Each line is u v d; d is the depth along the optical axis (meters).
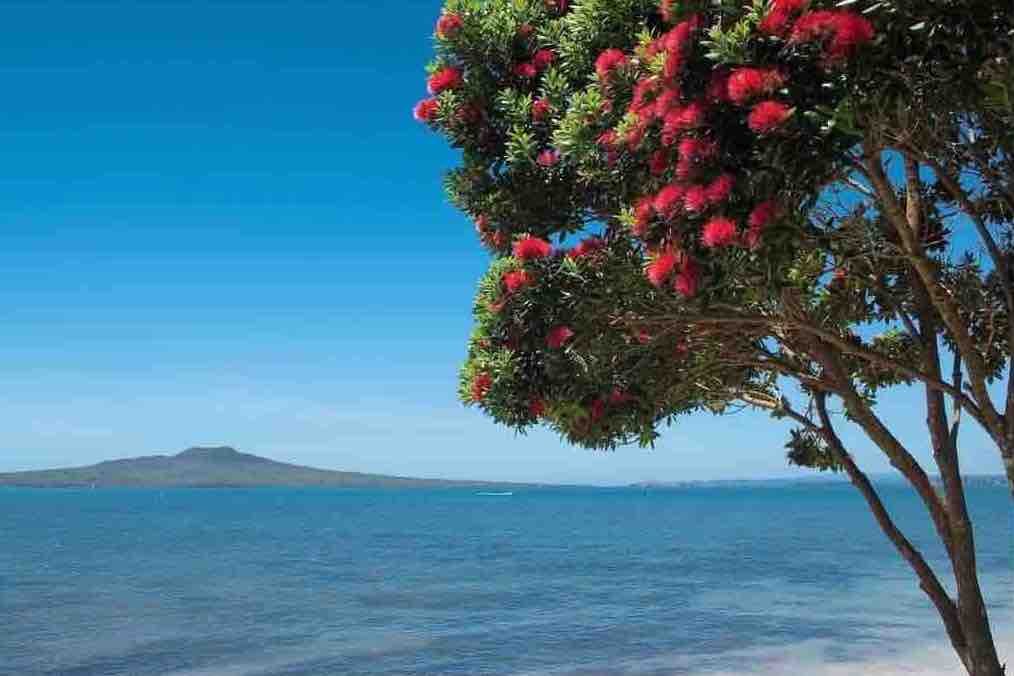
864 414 7.21
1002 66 4.91
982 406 6.33
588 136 6.39
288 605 42.44
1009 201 6.66
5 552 78.12
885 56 4.81
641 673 25.30
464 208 8.05
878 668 24.59
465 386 7.71
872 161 5.46
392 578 54.12
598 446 7.68
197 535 104.00
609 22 6.99
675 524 124.62
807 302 7.28
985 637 6.94
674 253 5.51
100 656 30.09
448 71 7.89
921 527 99.06
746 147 5.19
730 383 8.65
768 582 48.25
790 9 4.79
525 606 40.66
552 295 7.12
